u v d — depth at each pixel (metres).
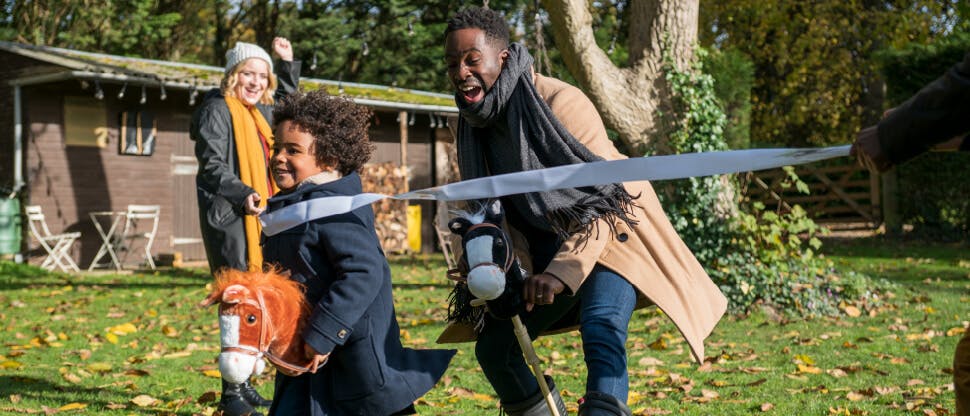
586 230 3.03
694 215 9.23
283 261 3.06
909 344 7.13
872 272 12.78
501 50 3.13
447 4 29.91
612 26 22.22
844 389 5.39
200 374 6.06
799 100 25.56
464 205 3.28
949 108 1.98
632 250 3.14
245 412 4.62
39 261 14.78
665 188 9.43
